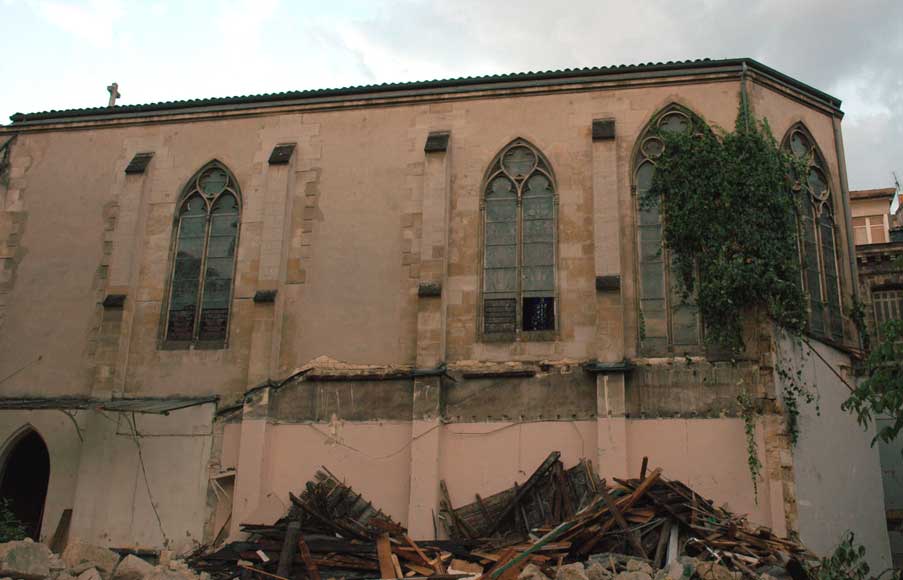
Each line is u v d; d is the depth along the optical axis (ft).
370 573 70.79
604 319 85.30
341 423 88.43
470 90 96.27
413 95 97.40
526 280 90.63
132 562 65.62
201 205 100.07
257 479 87.04
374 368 89.97
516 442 84.74
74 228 101.40
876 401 63.77
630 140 91.86
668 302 86.99
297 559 72.13
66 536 90.02
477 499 83.30
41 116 105.60
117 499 90.33
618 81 93.35
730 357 82.84
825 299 91.20
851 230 94.17
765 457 79.00
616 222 88.02
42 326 98.78
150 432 91.86
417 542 75.77
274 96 100.22
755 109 90.63
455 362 88.53
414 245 93.09
